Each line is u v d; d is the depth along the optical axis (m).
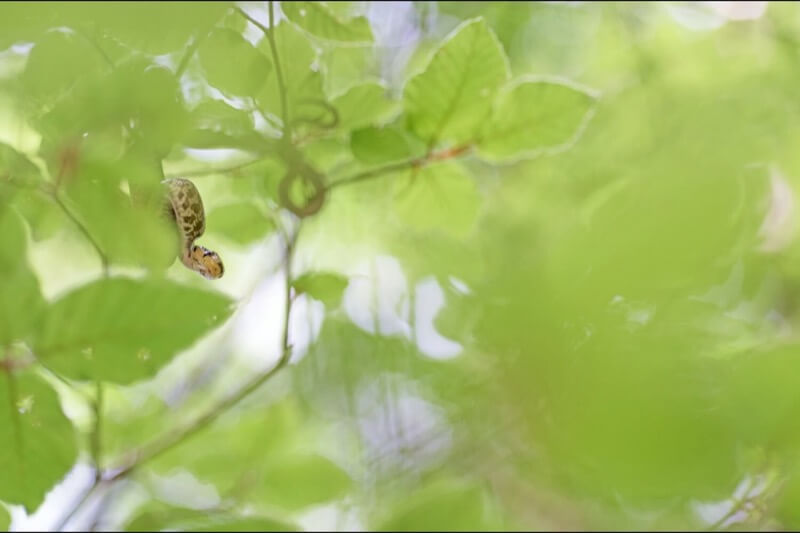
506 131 1.30
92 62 1.18
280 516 1.47
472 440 1.24
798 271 1.10
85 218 1.17
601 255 0.97
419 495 1.27
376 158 1.31
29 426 1.16
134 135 1.18
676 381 0.94
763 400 0.97
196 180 1.39
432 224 1.35
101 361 1.12
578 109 1.28
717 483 0.96
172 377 1.56
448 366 1.30
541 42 1.81
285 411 1.55
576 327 0.97
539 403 0.98
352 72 1.46
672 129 1.27
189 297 1.12
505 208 1.49
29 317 1.12
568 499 1.24
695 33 1.77
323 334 1.51
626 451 0.93
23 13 1.14
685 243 0.96
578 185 1.49
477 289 1.20
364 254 1.49
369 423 1.48
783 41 1.67
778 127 1.19
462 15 1.60
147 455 1.35
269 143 1.29
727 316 1.09
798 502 1.16
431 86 1.29
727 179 1.00
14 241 1.13
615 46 1.86
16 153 1.17
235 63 1.26
